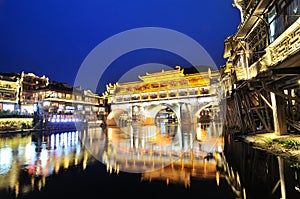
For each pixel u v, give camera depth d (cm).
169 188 689
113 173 907
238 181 712
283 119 1263
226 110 2475
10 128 4012
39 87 5834
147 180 789
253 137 1420
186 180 764
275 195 570
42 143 2180
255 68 1603
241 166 895
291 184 641
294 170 767
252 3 1742
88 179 824
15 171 966
